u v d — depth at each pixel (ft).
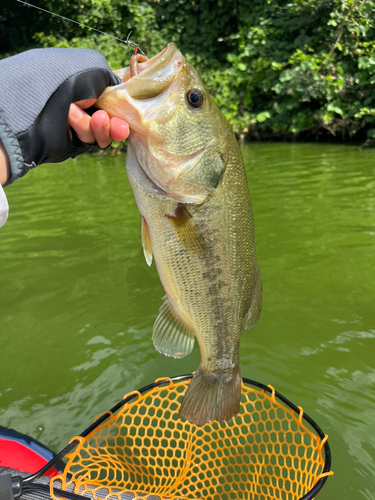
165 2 10.00
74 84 0.98
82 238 4.11
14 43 10.70
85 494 1.23
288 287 2.99
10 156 0.88
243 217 1.37
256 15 9.27
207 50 10.09
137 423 1.95
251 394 2.07
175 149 1.18
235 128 9.45
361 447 1.76
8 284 3.24
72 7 9.84
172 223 1.25
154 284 3.15
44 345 2.50
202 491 1.60
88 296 3.01
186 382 1.70
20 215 4.97
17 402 2.07
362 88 8.08
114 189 5.98
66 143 1.01
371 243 3.58
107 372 2.27
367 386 2.08
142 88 1.12
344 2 7.92
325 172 6.01
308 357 2.30
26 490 1.10
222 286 1.37
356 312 2.66
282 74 8.58
